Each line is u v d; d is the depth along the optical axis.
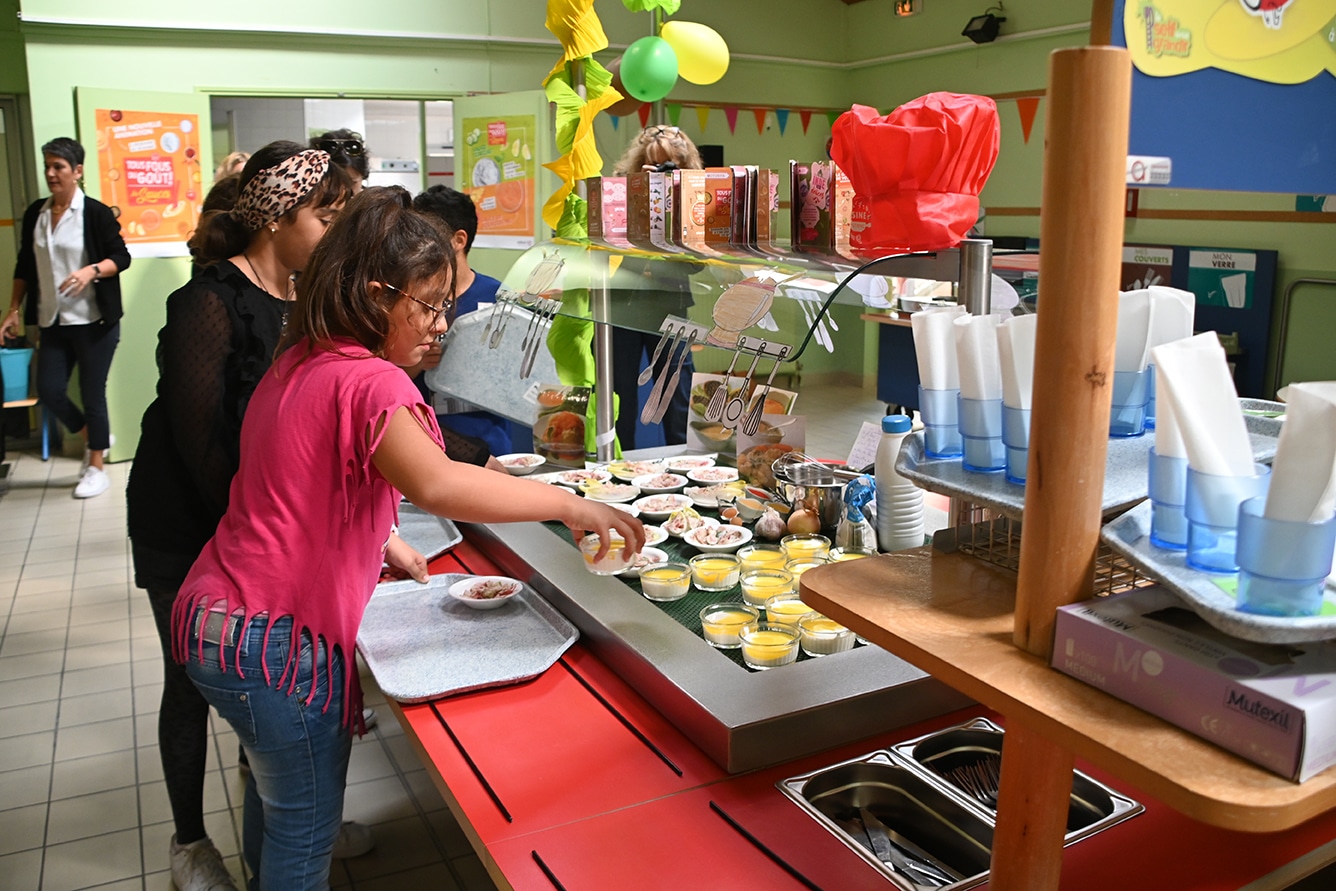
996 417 1.08
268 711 1.53
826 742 1.52
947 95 1.62
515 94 6.72
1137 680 0.83
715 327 1.73
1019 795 0.95
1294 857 1.27
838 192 1.98
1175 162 0.99
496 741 1.58
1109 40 0.94
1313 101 1.04
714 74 3.14
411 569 2.15
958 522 1.29
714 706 1.50
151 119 6.14
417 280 1.50
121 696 3.37
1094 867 1.25
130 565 4.61
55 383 5.71
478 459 2.51
